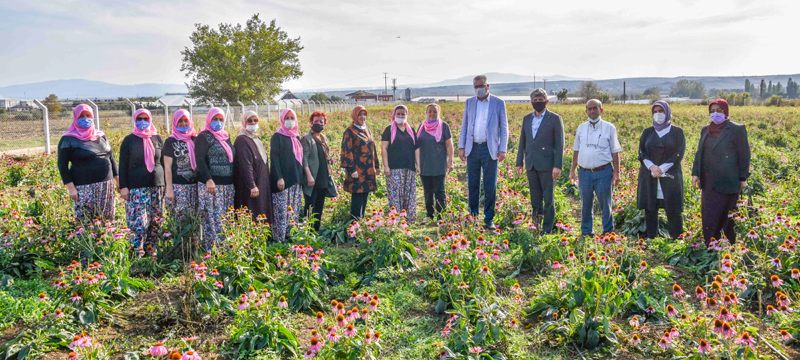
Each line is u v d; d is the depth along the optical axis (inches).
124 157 257.0
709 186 259.6
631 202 341.7
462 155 331.9
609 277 184.5
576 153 301.6
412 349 177.9
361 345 152.3
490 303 183.9
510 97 5949.8
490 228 319.0
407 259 244.4
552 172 301.7
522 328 189.8
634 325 177.3
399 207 329.1
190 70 1980.8
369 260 250.4
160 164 268.5
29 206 341.1
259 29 2052.2
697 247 254.5
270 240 292.8
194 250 256.2
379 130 976.3
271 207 288.4
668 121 283.9
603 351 173.6
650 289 208.7
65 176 249.1
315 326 196.9
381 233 248.1
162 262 251.4
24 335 175.6
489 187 322.7
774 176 532.1
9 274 238.1
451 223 266.5
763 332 181.8
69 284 195.0
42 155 560.4
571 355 173.6
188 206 266.7
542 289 209.2
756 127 1208.8
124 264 229.1
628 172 487.8
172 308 194.9
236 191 279.0
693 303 206.2
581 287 183.8
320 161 317.7
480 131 321.1
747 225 263.6
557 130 299.4
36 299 203.2
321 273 229.5
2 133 924.0
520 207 314.7
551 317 190.5
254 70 2025.1
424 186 340.5
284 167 294.2
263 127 872.3
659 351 169.6
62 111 1029.8
